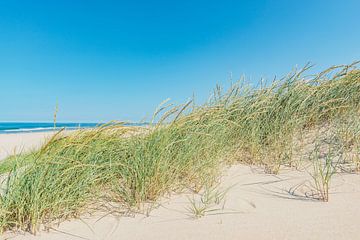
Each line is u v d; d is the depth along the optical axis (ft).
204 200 8.71
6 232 7.27
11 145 33.50
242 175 10.67
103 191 9.48
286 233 6.46
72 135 10.15
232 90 14.71
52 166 8.41
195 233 6.74
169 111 10.87
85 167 8.91
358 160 10.21
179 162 10.06
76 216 8.07
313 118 13.53
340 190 8.68
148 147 9.86
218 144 11.67
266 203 8.23
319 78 14.67
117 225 7.48
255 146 12.36
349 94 13.70
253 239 6.30
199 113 12.44
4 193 8.00
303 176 10.00
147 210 8.26
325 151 11.69
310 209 7.63
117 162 9.79
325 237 6.18
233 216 7.54
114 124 10.69
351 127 12.19
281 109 13.55
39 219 7.63
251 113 13.65
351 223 6.69
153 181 9.01
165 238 6.61
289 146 11.89
